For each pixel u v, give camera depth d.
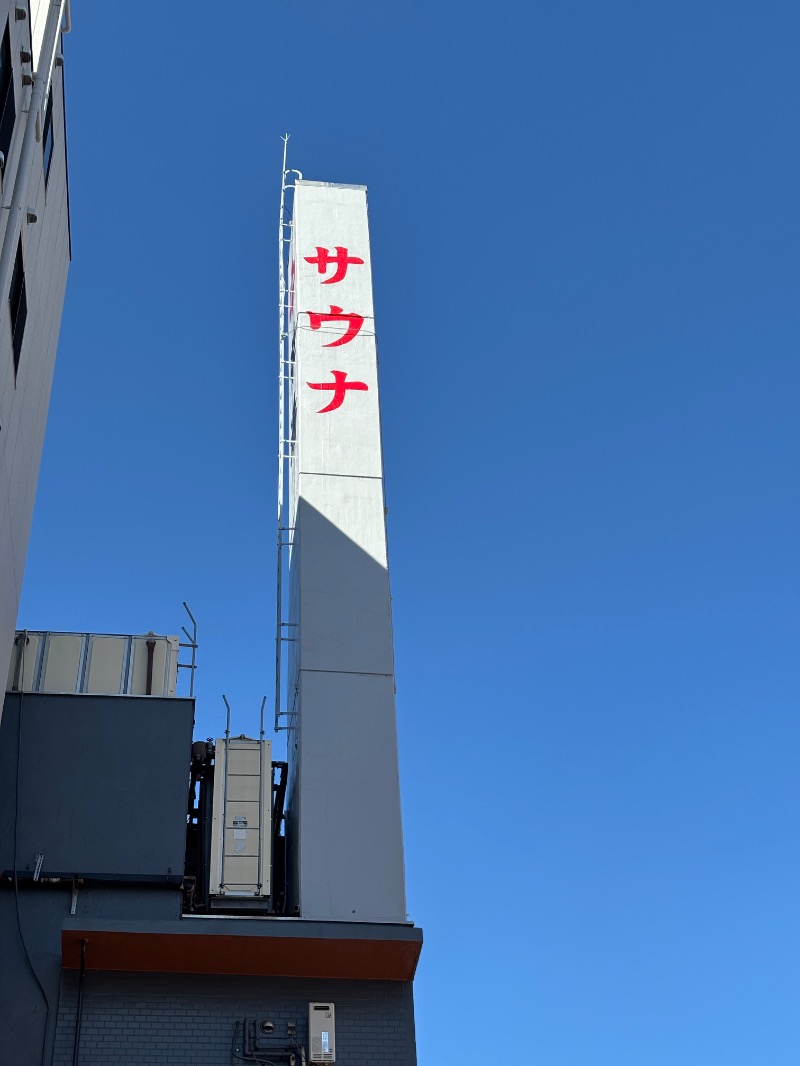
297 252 33.72
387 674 27.47
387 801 25.83
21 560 25.83
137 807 25.06
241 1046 22.97
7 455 23.62
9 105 21.36
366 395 31.52
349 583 28.59
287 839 26.97
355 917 24.38
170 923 22.94
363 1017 23.61
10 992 22.84
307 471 30.11
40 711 25.98
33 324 25.61
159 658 27.48
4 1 19.98
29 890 24.00
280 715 27.70
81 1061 22.34
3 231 21.08
